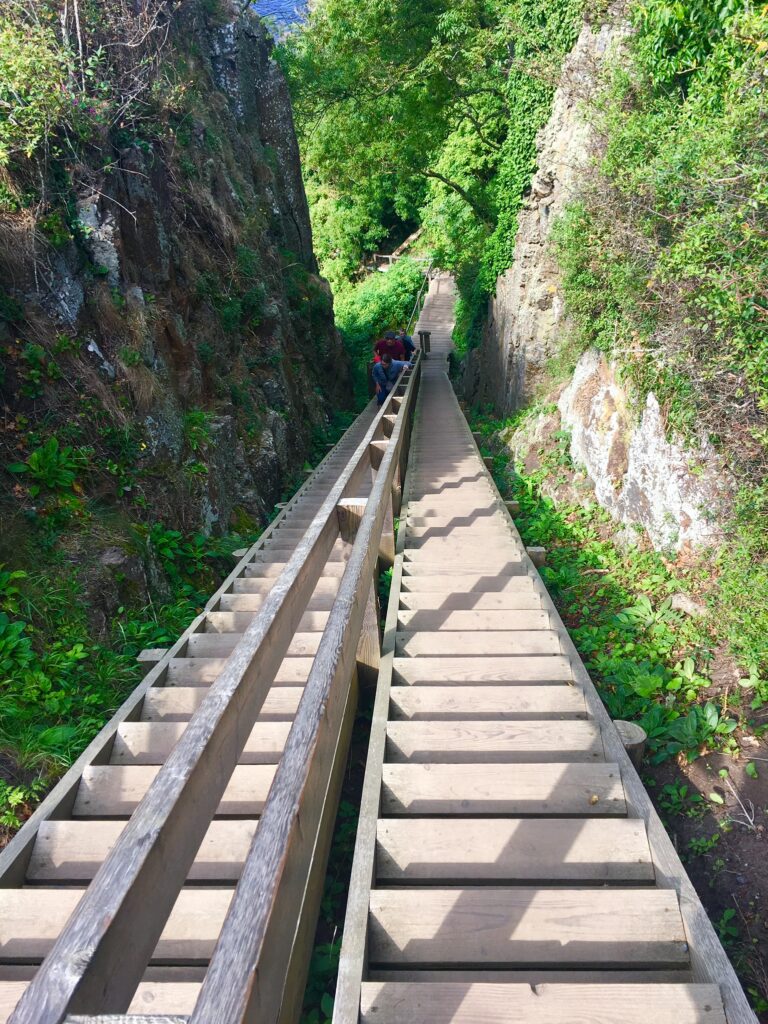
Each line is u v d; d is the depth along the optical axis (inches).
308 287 615.2
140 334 254.5
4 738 134.6
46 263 218.7
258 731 126.5
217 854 99.6
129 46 281.3
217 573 251.8
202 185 370.0
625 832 97.3
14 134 206.7
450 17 584.7
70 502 200.8
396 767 110.7
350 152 743.1
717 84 200.1
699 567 189.3
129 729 129.8
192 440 276.4
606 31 329.7
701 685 157.6
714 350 175.8
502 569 201.2
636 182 208.1
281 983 41.4
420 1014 73.5
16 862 98.3
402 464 309.3
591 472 277.1
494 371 591.8
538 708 130.9
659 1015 72.3
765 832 121.7
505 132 693.9
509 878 94.1
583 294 285.7
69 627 169.9
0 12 222.2
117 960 33.9
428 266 1296.8
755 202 148.6
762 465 160.9
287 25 728.3
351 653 88.6
